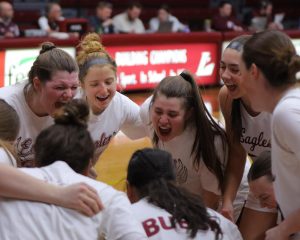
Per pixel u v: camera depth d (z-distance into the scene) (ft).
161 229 7.47
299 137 6.96
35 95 9.78
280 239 7.81
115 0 47.16
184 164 10.50
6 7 34.71
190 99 9.71
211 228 7.65
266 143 10.75
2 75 29.19
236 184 10.81
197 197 7.86
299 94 7.29
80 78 10.66
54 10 36.73
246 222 11.37
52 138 7.29
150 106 10.14
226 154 10.49
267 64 7.29
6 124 8.16
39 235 6.68
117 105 11.39
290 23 53.57
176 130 9.77
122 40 32.17
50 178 7.14
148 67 33.55
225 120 10.89
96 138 11.35
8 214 6.81
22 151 10.24
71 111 7.40
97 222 6.90
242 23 47.29
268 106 7.63
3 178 6.86
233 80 9.95
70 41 31.14
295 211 7.61
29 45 29.73
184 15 49.44
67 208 6.87
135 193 8.04
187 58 34.73
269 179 9.23
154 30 41.47
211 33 35.04
